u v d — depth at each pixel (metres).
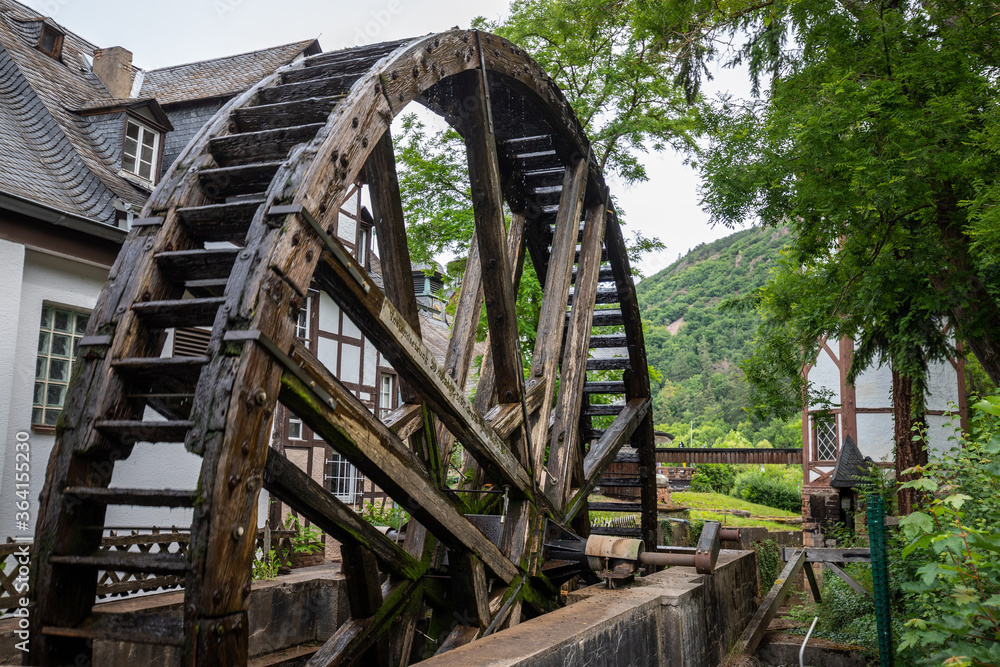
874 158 5.88
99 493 2.62
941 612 3.36
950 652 2.71
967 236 6.42
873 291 6.79
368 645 3.61
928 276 6.69
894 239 6.76
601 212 6.42
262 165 3.23
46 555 2.64
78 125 8.36
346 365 11.93
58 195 6.96
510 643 3.15
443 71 4.00
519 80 4.87
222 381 2.51
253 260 2.70
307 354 2.85
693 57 8.76
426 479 3.59
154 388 3.08
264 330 2.60
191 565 2.36
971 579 2.78
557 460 5.56
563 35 9.80
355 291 3.03
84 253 6.88
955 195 6.41
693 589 5.05
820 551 7.43
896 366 8.09
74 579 2.69
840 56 6.68
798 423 58.12
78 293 6.88
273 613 6.54
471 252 5.32
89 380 2.82
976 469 4.20
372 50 4.06
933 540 2.65
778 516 22.55
